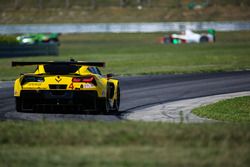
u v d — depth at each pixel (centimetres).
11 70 10500
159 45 19000
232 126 2916
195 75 8962
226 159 2091
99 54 15075
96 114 4638
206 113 4741
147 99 6053
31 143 2561
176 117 4588
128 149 2288
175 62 11931
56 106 4422
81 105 4406
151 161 2052
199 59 12638
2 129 2912
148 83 7800
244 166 2006
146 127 2783
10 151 2336
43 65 4572
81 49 17562
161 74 9244
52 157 2138
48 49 14988
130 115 4706
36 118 4266
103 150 2270
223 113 4775
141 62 12006
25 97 4409
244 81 7988
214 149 2295
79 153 2208
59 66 4534
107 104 4672
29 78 4422
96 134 2622
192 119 4444
